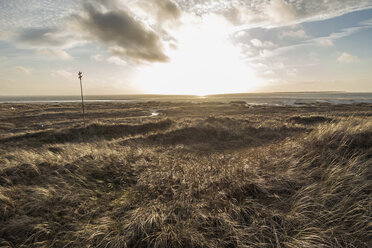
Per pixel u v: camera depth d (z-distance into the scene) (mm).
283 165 4172
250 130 14242
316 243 2361
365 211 2766
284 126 14023
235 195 3430
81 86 14406
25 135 13664
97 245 2576
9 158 6922
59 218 3244
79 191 3992
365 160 4016
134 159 5855
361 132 5375
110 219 3080
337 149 4574
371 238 2393
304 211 2764
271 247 2400
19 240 2855
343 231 2451
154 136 12430
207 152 8945
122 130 16625
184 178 4094
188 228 2666
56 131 14711
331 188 3184
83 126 16156
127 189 4121
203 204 3172
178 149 8539
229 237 2602
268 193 3369
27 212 3404
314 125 14641
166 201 3410
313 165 4266
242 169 3994
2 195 3656
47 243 2764
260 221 2742
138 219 2896
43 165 5512
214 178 4020
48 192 3844
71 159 5812
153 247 2512
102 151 6559
